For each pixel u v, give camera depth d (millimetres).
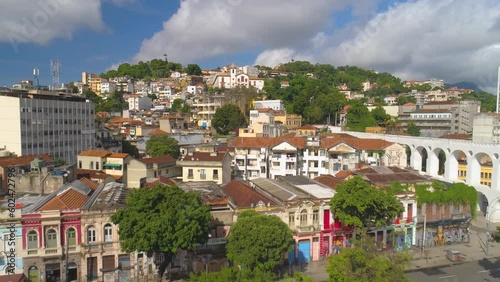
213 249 55594
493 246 71000
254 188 71938
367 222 60594
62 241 49688
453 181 92312
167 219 45031
